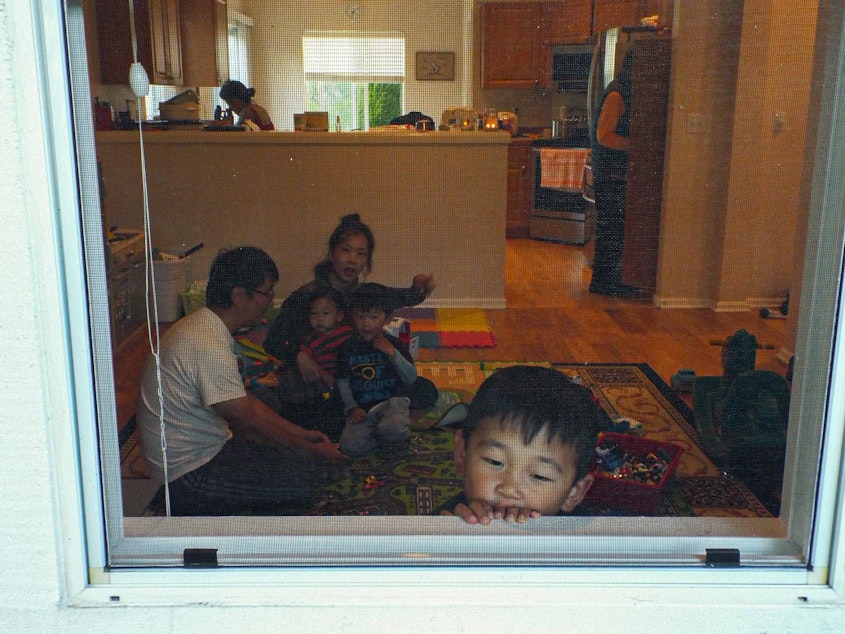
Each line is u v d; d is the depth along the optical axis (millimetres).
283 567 938
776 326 2020
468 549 961
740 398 1532
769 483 1448
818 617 928
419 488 1403
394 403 1605
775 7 1719
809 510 925
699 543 957
